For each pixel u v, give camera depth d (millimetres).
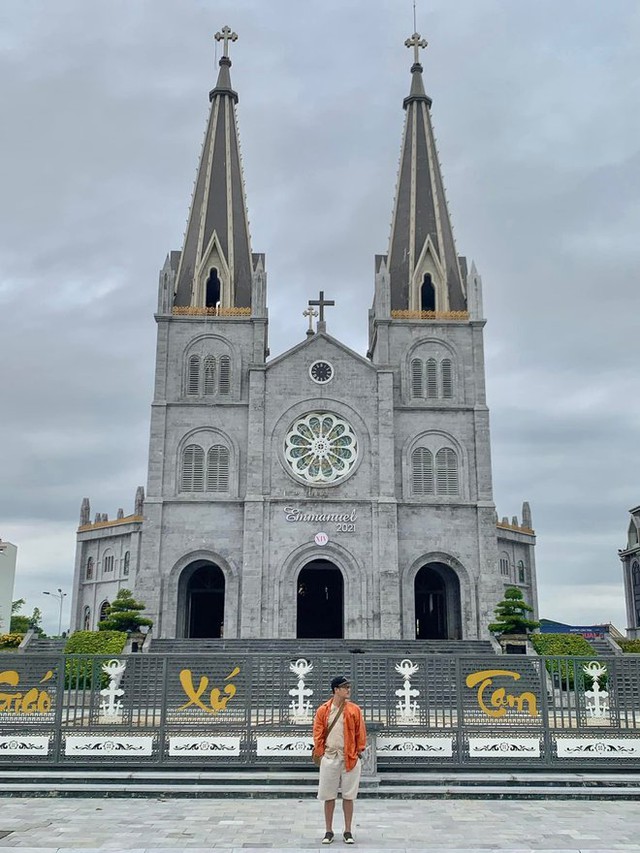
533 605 83125
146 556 55312
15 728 21016
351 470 56969
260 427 57438
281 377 58531
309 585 67688
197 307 60062
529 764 20781
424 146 66188
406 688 21578
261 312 59938
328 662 21875
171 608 54906
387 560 55062
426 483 57844
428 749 20906
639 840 15742
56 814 17766
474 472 57938
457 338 60469
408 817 17688
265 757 20672
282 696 21453
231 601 55250
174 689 23016
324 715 15914
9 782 20172
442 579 62188
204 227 62812
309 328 61438
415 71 68688
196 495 56719
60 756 20766
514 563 82250
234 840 15586
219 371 59250
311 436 57781
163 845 15156
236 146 65875
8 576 74938
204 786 19906
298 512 56031
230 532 56188
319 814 17891
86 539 85500
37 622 104625
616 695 21547
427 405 58906
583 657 21797
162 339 59312
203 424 58000
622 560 64312
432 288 62656
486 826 16875
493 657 21688
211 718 21609
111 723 21234
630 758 20953
